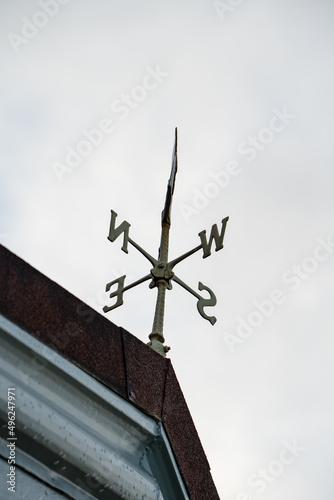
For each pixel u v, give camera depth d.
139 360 13.72
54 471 12.16
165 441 13.27
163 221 15.76
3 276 12.50
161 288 15.12
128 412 13.00
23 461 11.95
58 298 13.03
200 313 15.26
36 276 12.91
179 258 15.44
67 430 12.19
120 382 13.19
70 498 12.16
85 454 12.27
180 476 13.30
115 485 12.49
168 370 14.09
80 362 12.80
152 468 13.20
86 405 12.66
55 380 12.44
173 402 13.84
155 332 14.66
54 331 12.70
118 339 13.62
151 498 12.80
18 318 12.38
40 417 11.99
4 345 12.12
